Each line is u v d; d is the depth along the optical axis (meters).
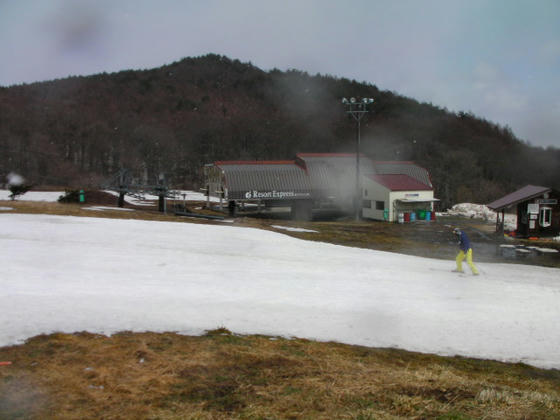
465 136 117.88
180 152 128.75
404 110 155.62
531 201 32.53
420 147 107.38
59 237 17.25
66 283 10.31
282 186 46.03
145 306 9.06
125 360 6.41
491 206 34.44
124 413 4.87
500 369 7.64
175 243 18.08
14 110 147.38
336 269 15.16
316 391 5.77
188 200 64.19
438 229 36.75
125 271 12.26
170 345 7.19
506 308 11.16
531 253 25.77
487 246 28.38
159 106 188.25
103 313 8.36
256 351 7.23
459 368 7.48
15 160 116.44
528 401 5.86
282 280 12.69
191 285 11.23
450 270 16.75
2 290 9.05
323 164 49.47
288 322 9.07
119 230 20.28
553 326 9.98
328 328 8.95
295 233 27.66
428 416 5.19
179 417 4.84
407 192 43.09
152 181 110.69
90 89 197.12
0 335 6.87
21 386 5.36
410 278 14.38
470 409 5.46
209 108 188.50
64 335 7.20
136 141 134.12
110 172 121.50
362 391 5.88
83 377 5.75
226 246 18.45
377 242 27.25
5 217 21.80
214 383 5.86
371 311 10.22
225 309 9.45
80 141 133.88
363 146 128.25
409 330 9.19
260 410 5.13
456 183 71.56
